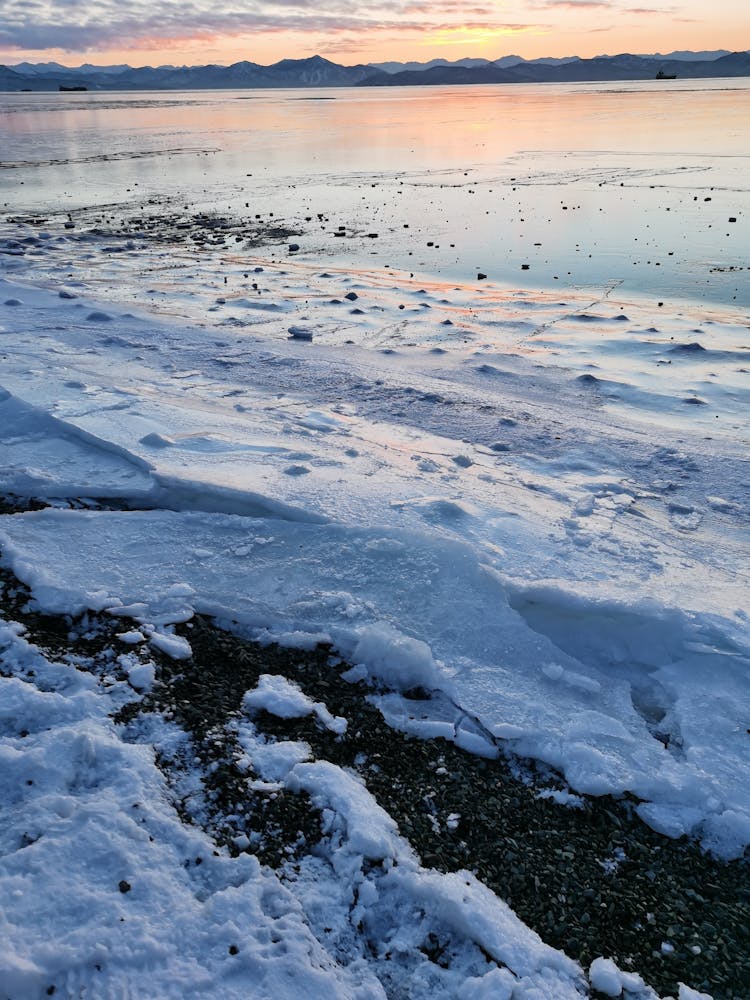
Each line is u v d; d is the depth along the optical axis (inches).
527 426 178.7
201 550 110.9
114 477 129.2
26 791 68.9
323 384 198.5
